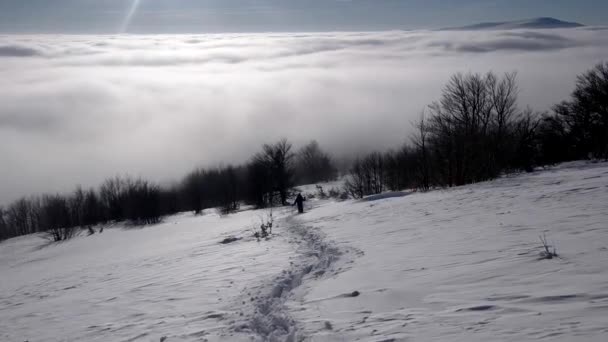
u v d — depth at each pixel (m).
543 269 6.76
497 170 27.81
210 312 7.84
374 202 23.72
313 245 13.59
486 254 8.33
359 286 7.75
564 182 17.20
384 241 11.80
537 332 4.75
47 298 12.53
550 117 42.62
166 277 11.90
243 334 6.52
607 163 27.45
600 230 8.64
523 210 12.61
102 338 7.32
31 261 34.22
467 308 5.80
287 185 51.62
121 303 9.67
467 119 32.44
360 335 5.56
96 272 16.36
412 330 5.41
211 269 11.89
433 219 14.16
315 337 5.80
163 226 40.75
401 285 7.32
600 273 6.16
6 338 8.50
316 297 7.66
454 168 27.59
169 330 7.14
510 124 32.97
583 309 5.11
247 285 9.38
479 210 14.16
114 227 52.62
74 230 52.69
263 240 16.86
